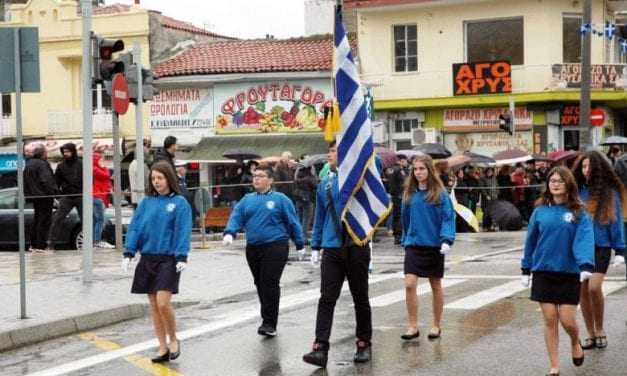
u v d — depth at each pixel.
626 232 12.12
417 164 10.82
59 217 20.81
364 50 38.44
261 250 11.28
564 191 8.73
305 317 12.43
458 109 36.97
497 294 13.78
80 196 20.88
